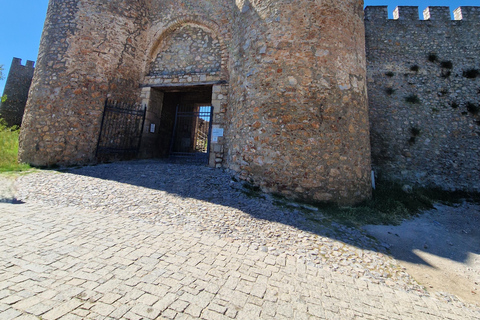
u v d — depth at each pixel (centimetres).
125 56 765
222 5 770
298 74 519
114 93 734
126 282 203
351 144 519
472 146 830
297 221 394
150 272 221
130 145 758
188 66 790
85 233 287
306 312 192
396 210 535
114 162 700
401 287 254
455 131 848
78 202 391
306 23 533
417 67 905
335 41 534
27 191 425
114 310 169
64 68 675
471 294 261
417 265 314
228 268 244
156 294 192
